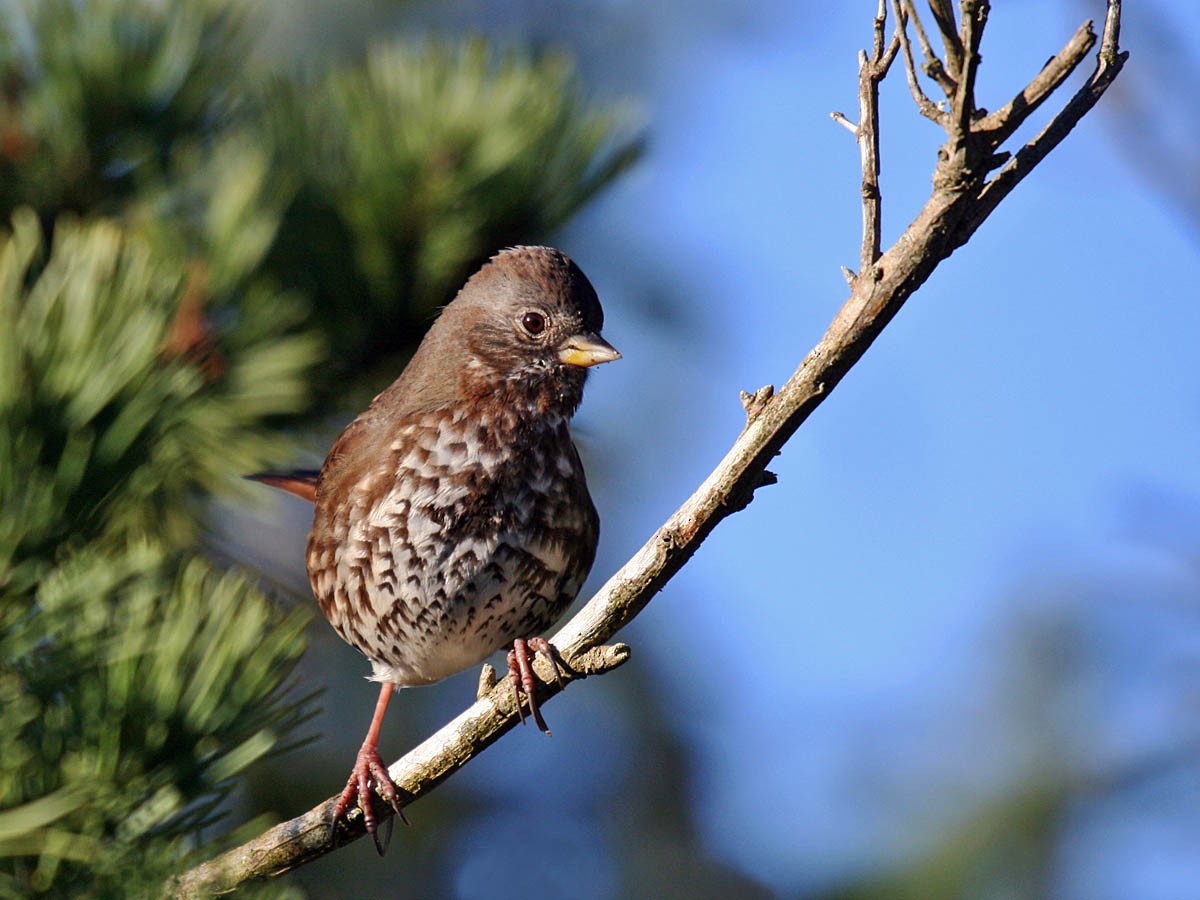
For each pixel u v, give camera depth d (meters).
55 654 4.49
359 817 6.57
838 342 5.49
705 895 11.84
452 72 7.32
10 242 5.12
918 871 11.26
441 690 11.51
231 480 6.49
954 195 5.22
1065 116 5.25
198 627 4.89
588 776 12.31
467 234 7.12
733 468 5.78
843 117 5.45
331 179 7.14
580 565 8.67
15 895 4.48
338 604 8.48
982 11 4.93
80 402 4.63
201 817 4.75
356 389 7.75
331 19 11.88
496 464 8.28
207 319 6.32
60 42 7.00
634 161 7.53
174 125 7.20
